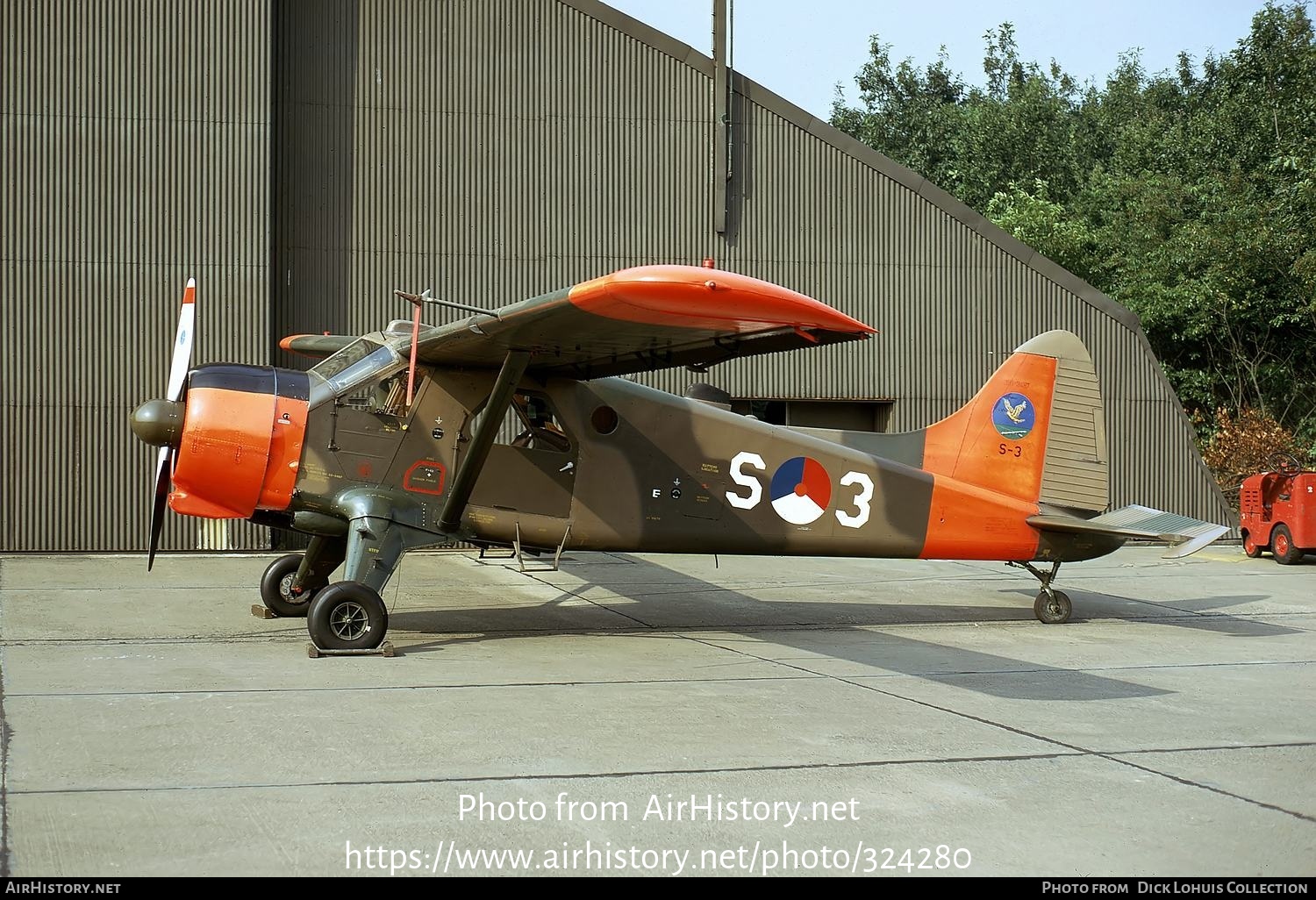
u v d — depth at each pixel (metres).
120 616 9.66
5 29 14.73
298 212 16.27
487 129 16.83
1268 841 4.29
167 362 15.16
